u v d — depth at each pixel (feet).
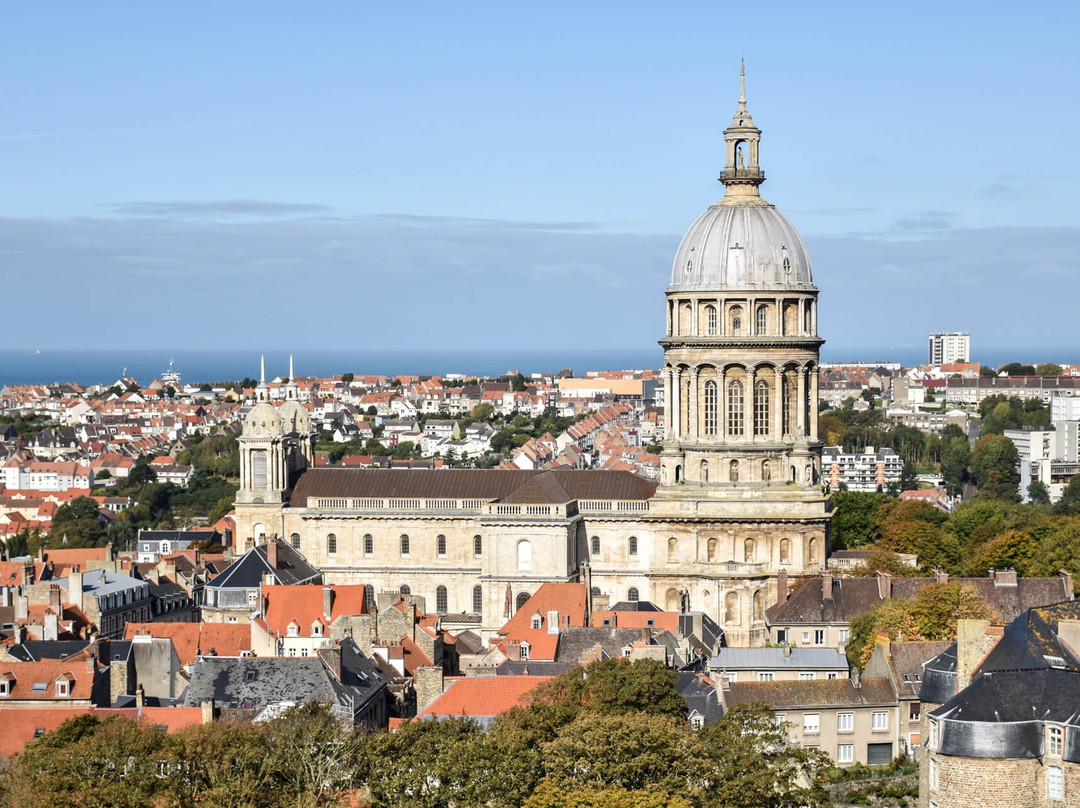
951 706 618.03
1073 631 642.63
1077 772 590.55
